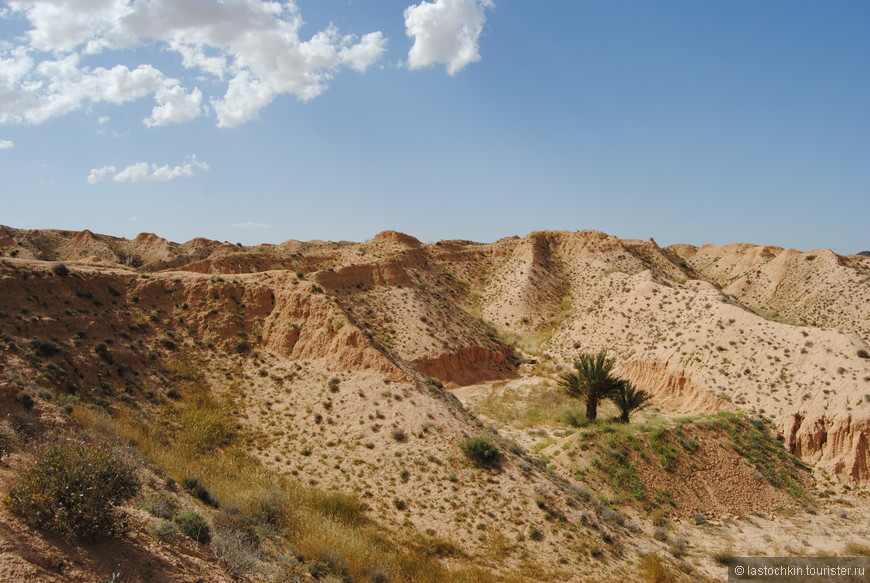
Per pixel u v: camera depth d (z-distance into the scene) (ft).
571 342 214.48
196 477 61.31
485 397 164.25
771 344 149.69
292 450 85.76
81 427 61.87
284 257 247.50
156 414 84.79
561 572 66.64
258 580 41.32
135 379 90.99
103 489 35.86
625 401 128.98
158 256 364.58
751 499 102.63
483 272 309.63
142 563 34.99
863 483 110.11
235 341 110.42
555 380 184.14
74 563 31.60
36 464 35.73
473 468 85.10
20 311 90.02
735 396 139.85
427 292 227.20
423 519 73.20
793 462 116.06
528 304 260.01
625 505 93.76
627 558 74.43
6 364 75.15
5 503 33.32
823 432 119.65
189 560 38.55
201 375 99.55
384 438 89.45
